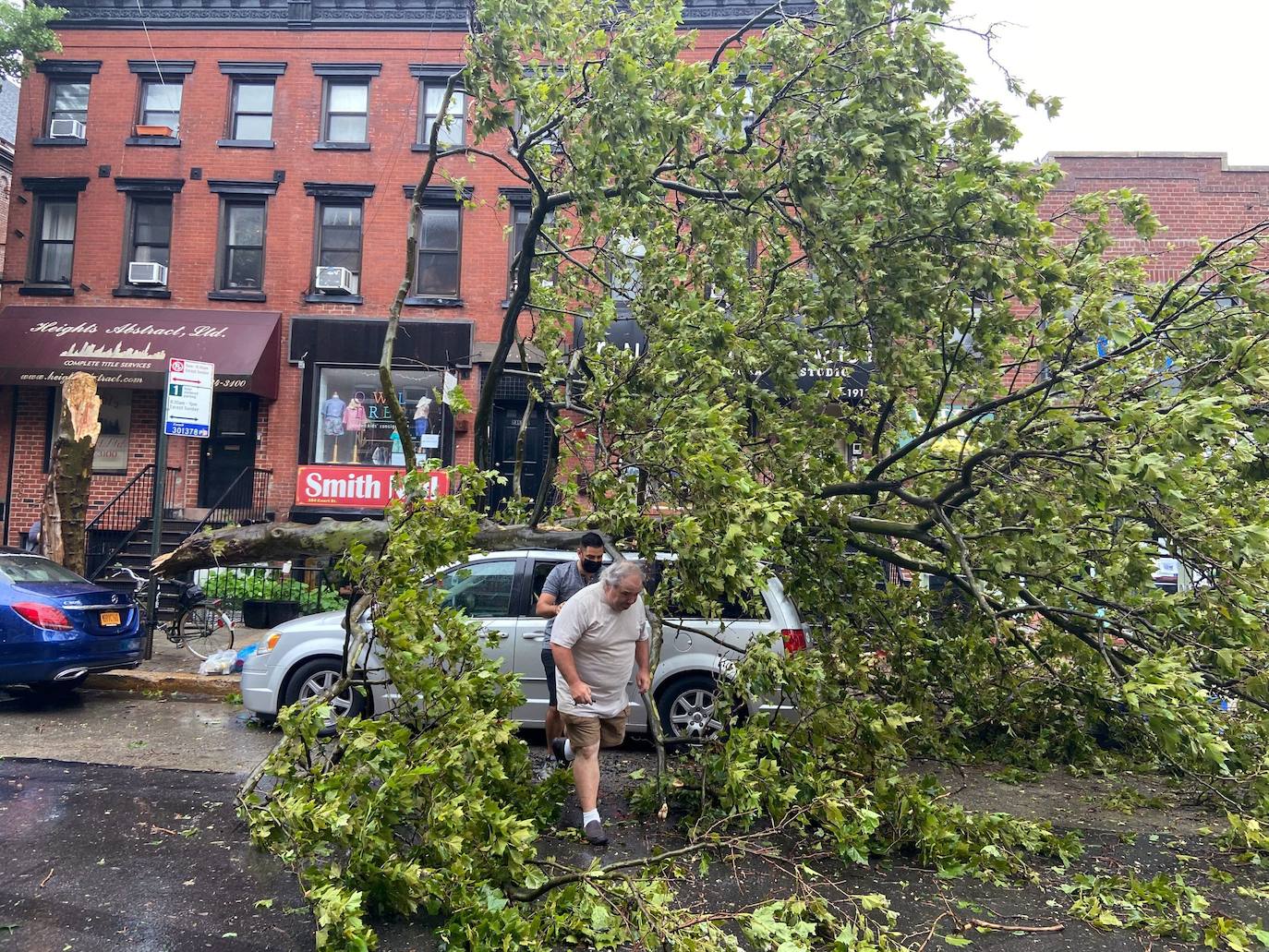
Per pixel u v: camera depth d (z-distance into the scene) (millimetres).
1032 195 5875
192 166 16859
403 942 3715
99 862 4484
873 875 4520
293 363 16469
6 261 16891
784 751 4969
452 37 16875
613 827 5125
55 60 17016
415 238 7055
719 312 6180
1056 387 5477
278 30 16953
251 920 3883
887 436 7125
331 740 4266
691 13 15703
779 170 6238
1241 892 4332
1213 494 5727
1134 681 4703
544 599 5938
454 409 6719
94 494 16328
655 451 5469
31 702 8445
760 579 4734
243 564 8086
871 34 5859
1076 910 4094
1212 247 5781
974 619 6656
